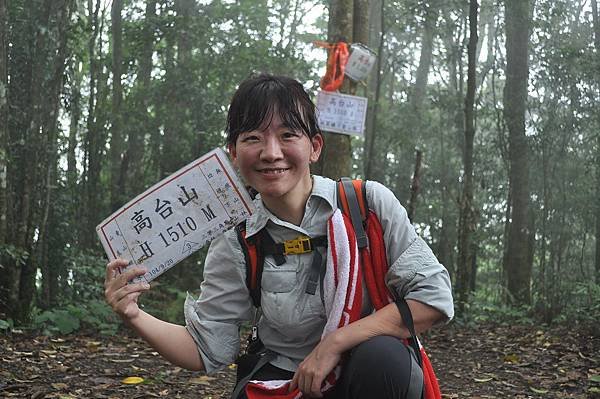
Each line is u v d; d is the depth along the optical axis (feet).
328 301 6.79
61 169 38.32
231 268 7.23
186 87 40.34
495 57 53.52
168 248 6.77
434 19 47.57
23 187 22.30
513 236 46.37
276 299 6.97
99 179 41.78
